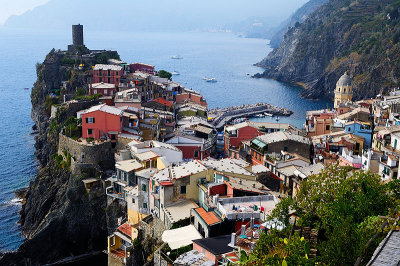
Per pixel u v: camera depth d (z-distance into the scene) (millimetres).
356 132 146000
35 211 142375
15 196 164500
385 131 122812
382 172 99562
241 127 160000
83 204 126312
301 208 70062
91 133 140000
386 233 47656
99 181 128125
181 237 78188
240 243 69000
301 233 64062
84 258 125250
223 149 168750
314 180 77125
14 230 142125
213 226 76875
